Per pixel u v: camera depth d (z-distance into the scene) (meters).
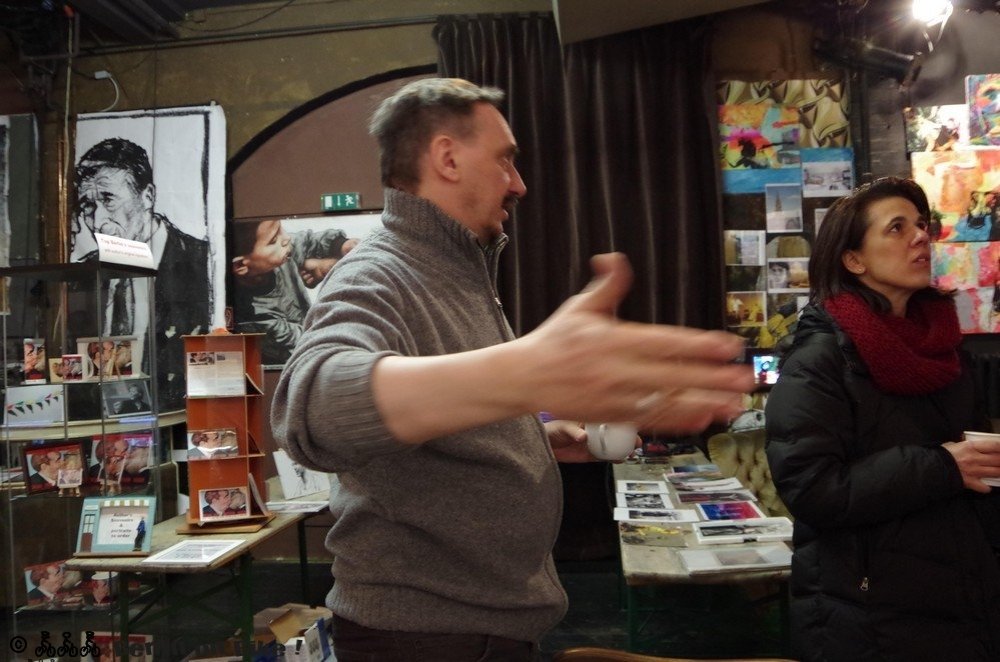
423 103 0.97
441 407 0.44
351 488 0.92
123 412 2.40
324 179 4.16
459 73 3.85
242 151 4.19
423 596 0.90
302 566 3.01
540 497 0.97
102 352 2.32
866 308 1.36
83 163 4.23
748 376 0.38
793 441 1.31
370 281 0.83
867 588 1.23
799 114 3.88
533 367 0.40
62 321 2.48
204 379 2.31
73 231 4.22
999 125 3.65
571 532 3.84
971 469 1.18
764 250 3.88
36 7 3.96
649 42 3.81
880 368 1.29
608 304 0.41
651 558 1.73
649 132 3.79
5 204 4.20
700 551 1.76
